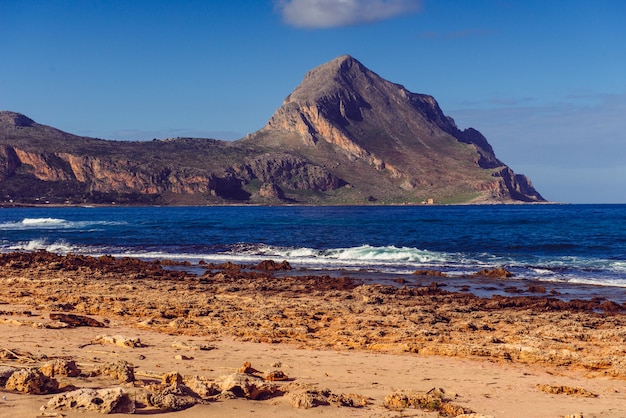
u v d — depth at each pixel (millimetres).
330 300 24281
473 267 38031
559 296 27250
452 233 70375
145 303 21516
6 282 27062
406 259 42281
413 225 91625
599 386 12617
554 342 16672
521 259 42375
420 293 26891
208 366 12500
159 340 15555
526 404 10727
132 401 8422
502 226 86375
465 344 16156
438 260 41688
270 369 12242
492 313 21750
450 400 10773
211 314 19844
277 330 17625
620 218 115688
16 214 158875
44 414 7840
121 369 10484
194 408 8828
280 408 9297
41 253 38875
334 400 9836
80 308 20484
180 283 28703
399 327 18781
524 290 28734
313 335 17297
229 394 9664
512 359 15094
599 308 23719
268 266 36781
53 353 12844
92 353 13188
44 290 24641
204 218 126188
